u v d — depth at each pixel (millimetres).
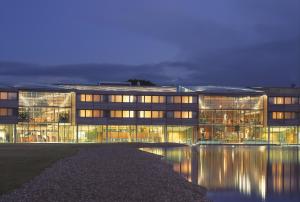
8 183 37469
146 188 37781
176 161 69562
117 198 32656
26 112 131375
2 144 111625
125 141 136500
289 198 38406
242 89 145875
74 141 133625
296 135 140125
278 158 76000
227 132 138250
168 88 157125
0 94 130125
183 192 37656
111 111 136375
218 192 40844
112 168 52219
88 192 34406
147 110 137625
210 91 139625
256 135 138875
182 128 138875
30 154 70125
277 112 139625
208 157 78062
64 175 43812
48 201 30812
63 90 133625
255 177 51156
